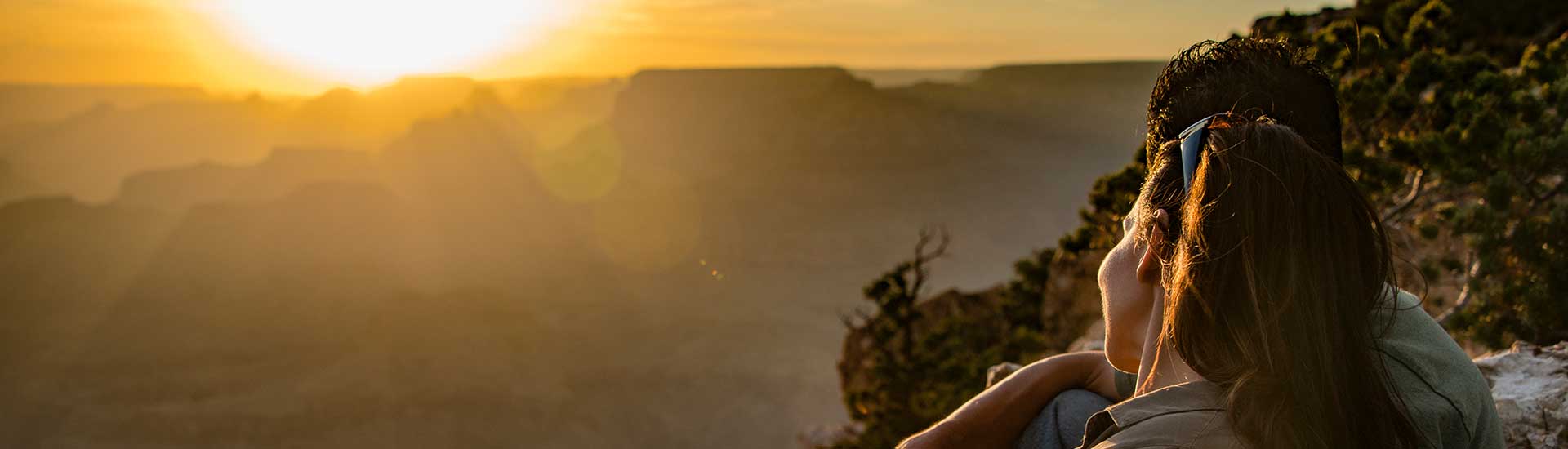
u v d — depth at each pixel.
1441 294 7.87
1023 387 1.35
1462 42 9.91
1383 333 0.88
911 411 25.91
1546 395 1.90
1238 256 0.71
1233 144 0.75
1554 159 6.67
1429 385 0.87
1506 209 6.76
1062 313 22.41
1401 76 7.67
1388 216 8.27
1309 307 0.69
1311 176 0.72
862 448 26.59
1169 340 0.80
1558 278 6.36
